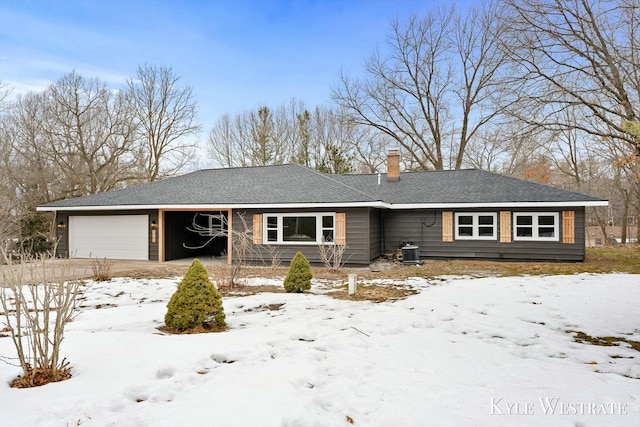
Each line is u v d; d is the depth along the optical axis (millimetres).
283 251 14930
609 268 12961
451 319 6727
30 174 22922
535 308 7461
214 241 19406
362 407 3354
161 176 29375
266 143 33094
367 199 13578
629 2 11992
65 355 4602
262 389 3656
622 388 3768
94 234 17078
